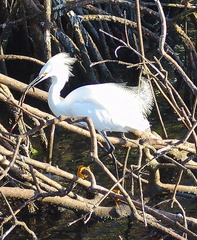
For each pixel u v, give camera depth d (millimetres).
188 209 11867
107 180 13188
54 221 11766
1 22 17891
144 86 10875
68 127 10352
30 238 11125
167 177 13391
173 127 16188
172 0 19094
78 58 16609
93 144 7559
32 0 15516
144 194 11227
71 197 10539
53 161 14344
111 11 19547
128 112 10641
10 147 11062
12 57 12336
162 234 10898
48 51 14234
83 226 11445
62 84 11133
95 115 10656
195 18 16672
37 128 7672
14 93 17953
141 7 15312
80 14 17438
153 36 15812
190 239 10570
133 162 14133
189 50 15969
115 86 11047
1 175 7363
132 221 11484
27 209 11930
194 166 11039
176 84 19156
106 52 20188
